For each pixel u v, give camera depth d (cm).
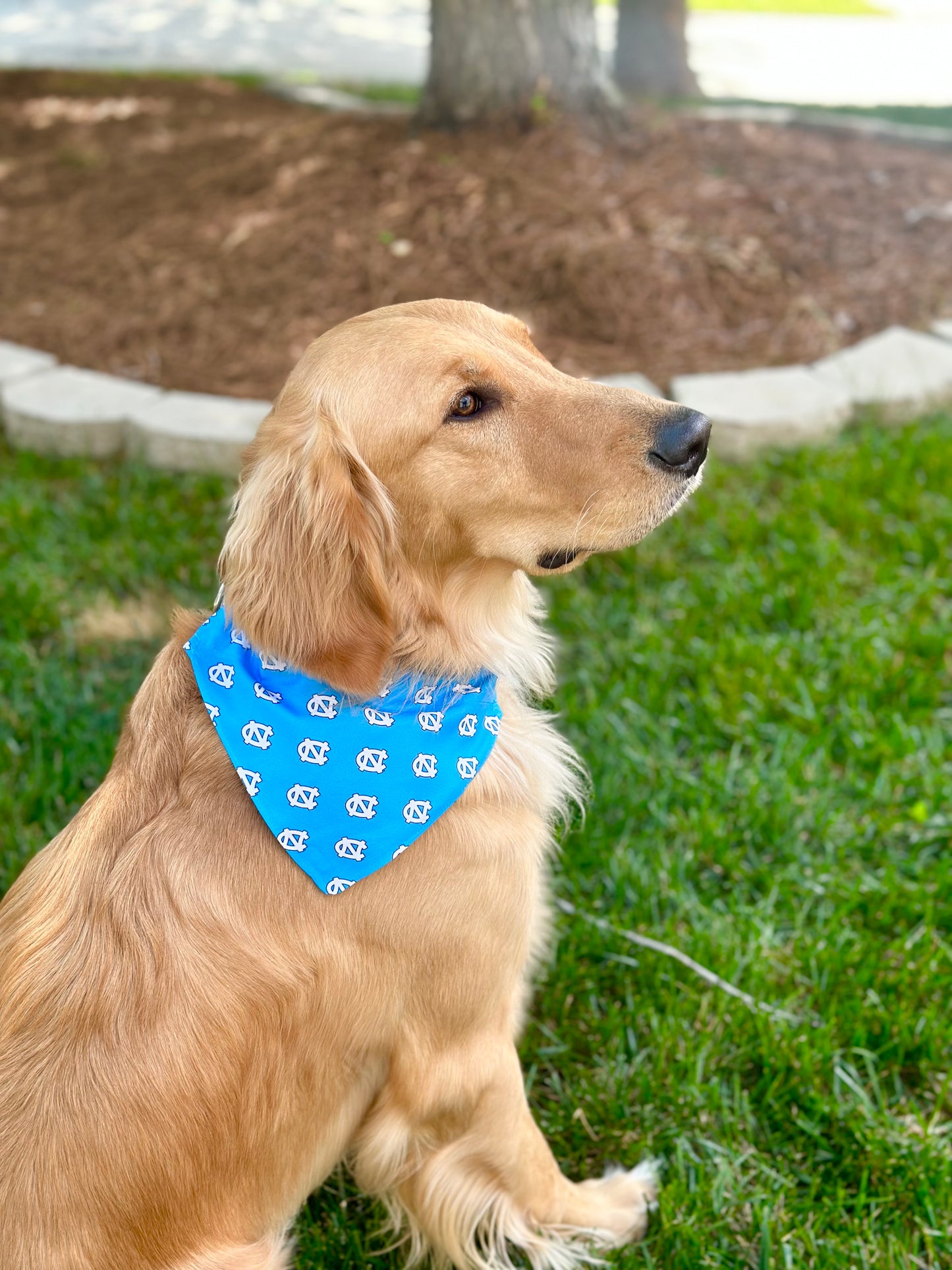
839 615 149
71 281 227
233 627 92
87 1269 82
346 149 261
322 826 89
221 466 178
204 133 308
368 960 90
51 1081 83
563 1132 109
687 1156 106
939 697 140
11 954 88
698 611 152
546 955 116
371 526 91
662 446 95
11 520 167
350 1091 94
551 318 205
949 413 190
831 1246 99
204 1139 85
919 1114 106
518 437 95
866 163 268
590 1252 103
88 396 188
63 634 153
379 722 92
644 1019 113
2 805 129
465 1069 96
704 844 126
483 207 229
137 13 596
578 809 129
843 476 171
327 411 91
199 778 90
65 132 321
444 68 256
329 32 561
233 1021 86
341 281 215
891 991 114
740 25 602
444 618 97
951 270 223
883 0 704
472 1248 101
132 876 87
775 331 205
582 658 149
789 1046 110
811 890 122
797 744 135
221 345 204
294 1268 101
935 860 125
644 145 262
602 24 543
